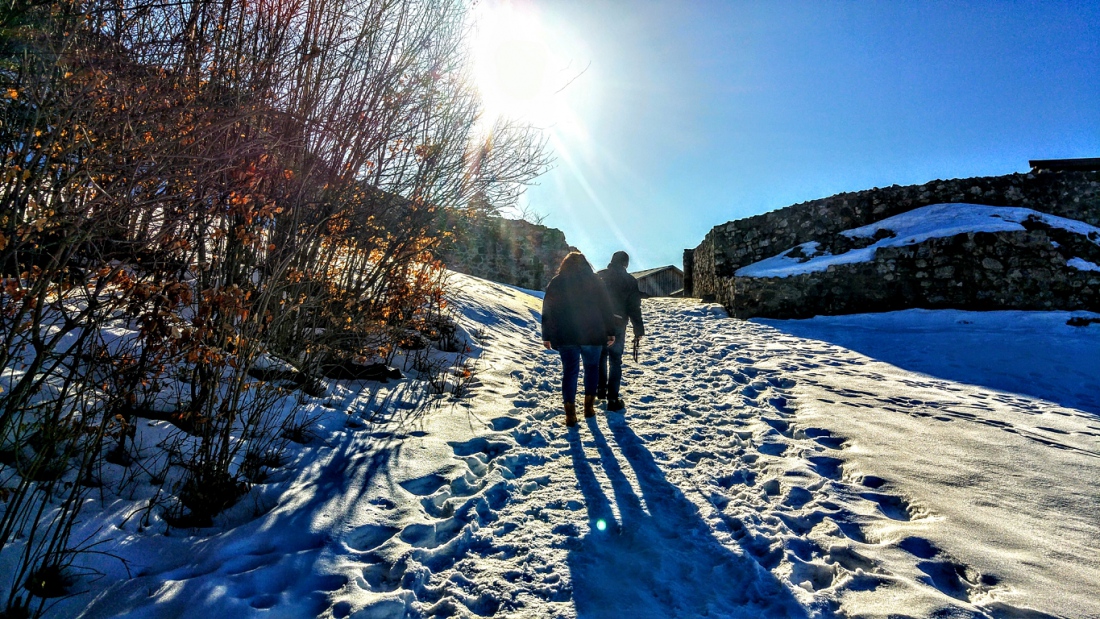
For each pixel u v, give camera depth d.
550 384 5.85
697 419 4.62
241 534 2.25
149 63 2.51
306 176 3.80
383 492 2.80
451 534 2.54
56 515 2.05
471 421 4.12
